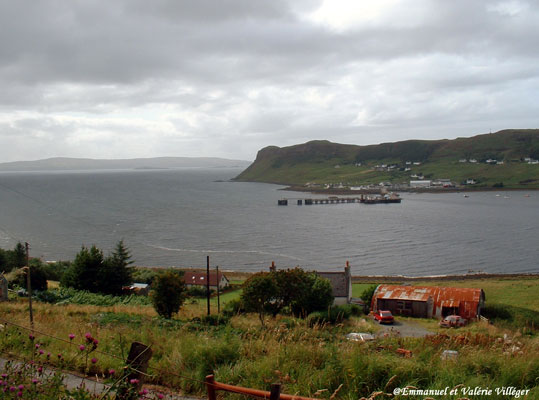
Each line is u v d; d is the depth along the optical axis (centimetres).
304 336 1051
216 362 912
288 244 12600
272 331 1166
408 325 4178
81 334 1080
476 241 12900
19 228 14988
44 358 898
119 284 5750
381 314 4297
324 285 3950
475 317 4547
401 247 12088
